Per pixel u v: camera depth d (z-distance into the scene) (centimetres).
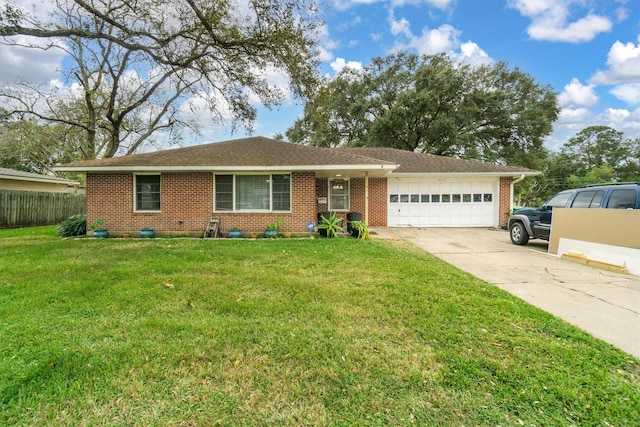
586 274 574
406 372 249
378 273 546
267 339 301
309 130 3052
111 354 271
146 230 1037
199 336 305
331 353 277
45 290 441
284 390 228
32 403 211
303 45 846
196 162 1031
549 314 367
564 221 745
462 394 224
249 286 468
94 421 197
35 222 1545
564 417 202
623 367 258
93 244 859
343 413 206
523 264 655
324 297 420
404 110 2333
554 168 4662
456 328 328
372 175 1294
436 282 494
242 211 1078
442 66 2417
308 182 1077
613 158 4612
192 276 518
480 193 1391
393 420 200
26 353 271
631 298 437
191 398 218
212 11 799
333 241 918
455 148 2489
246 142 1280
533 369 254
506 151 2545
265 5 769
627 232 597
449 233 1173
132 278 504
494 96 2409
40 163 2130
